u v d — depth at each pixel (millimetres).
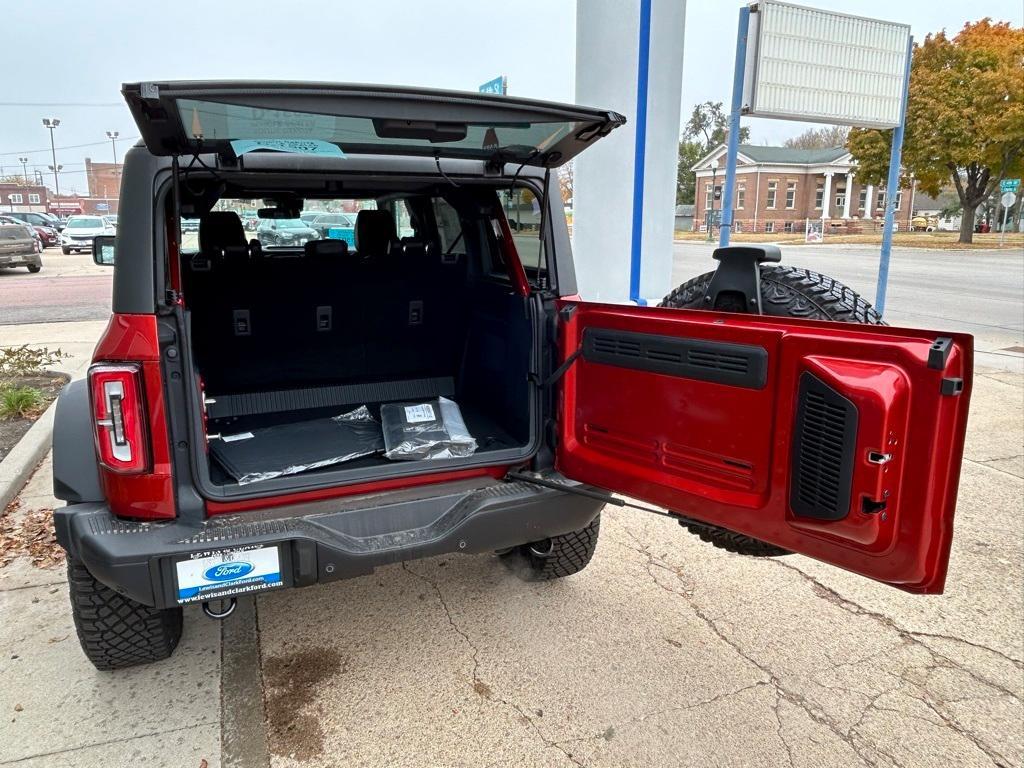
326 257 3396
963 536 3830
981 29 33844
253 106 1799
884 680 2652
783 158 56125
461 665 2701
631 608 3111
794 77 6555
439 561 3521
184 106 1771
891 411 1677
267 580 2119
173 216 2145
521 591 3242
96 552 2010
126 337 2027
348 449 2859
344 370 3619
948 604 3170
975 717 2461
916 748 2314
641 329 2338
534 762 2230
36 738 2297
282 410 3520
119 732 2328
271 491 2246
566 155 2506
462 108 1989
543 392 2686
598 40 5797
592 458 2568
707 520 2209
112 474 2064
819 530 1883
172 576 2025
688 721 2422
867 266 21734
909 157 31656
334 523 2227
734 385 2074
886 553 1760
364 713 2438
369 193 3352
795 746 2316
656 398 2322
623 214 6160
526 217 2947
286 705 2475
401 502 2359
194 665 2691
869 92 7023
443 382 3805
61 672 2637
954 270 20578
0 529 3801
